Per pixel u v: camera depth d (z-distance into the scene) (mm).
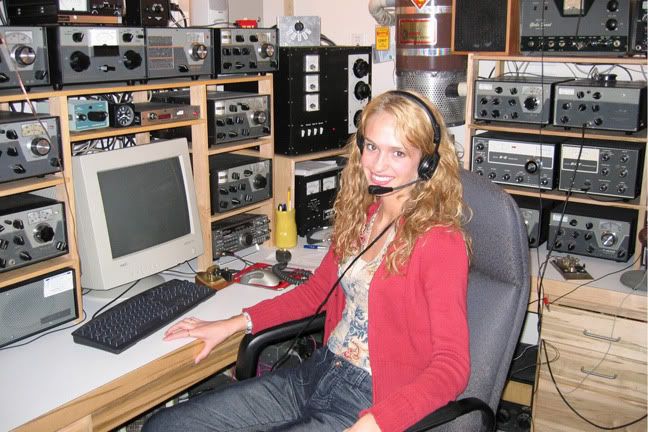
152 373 1712
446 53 2773
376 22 3215
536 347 2865
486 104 2594
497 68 2934
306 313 1858
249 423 1645
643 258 2404
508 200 1529
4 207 1780
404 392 1363
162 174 2150
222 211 2383
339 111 2789
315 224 2766
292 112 2598
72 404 1526
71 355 1743
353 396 1597
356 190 1758
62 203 1858
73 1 1874
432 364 1407
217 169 2340
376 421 1319
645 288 2221
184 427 1615
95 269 1979
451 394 1377
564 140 2541
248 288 2186
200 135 2270
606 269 2416
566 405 2383
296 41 2807
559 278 2330
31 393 1557
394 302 1557
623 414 2283
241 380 1847
